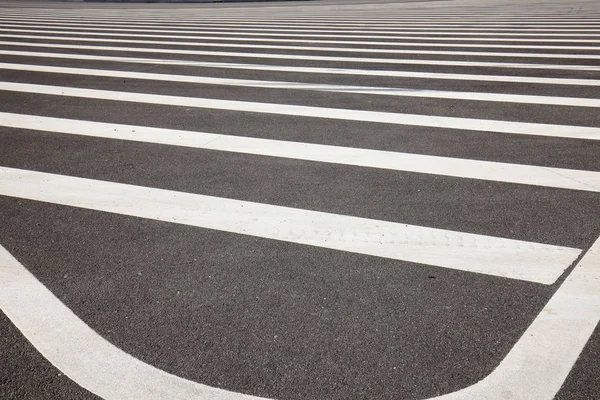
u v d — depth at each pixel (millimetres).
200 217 4188
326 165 5148
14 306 3143
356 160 5262
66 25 16297
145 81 8562
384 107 7004
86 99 7574
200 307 3131
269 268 3506
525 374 2609
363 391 2525
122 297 3229
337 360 2719
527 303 3135
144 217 4199
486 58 10109
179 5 25844
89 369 2666
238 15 19141
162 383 2578
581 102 7203
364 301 3170
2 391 2531
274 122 6422
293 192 4598
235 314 3066
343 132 6059
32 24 16672
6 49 11711
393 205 4352
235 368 2672
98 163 5285
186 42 12375
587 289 3250
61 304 3166
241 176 4926
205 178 4898
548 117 6574
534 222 4062
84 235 3951
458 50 10953
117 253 3707
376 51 10922
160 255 3674
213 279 3395
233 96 7590
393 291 3260
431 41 12125
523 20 16031
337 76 8727
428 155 5387
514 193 4547
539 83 8203
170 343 2844
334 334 2900
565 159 5281
